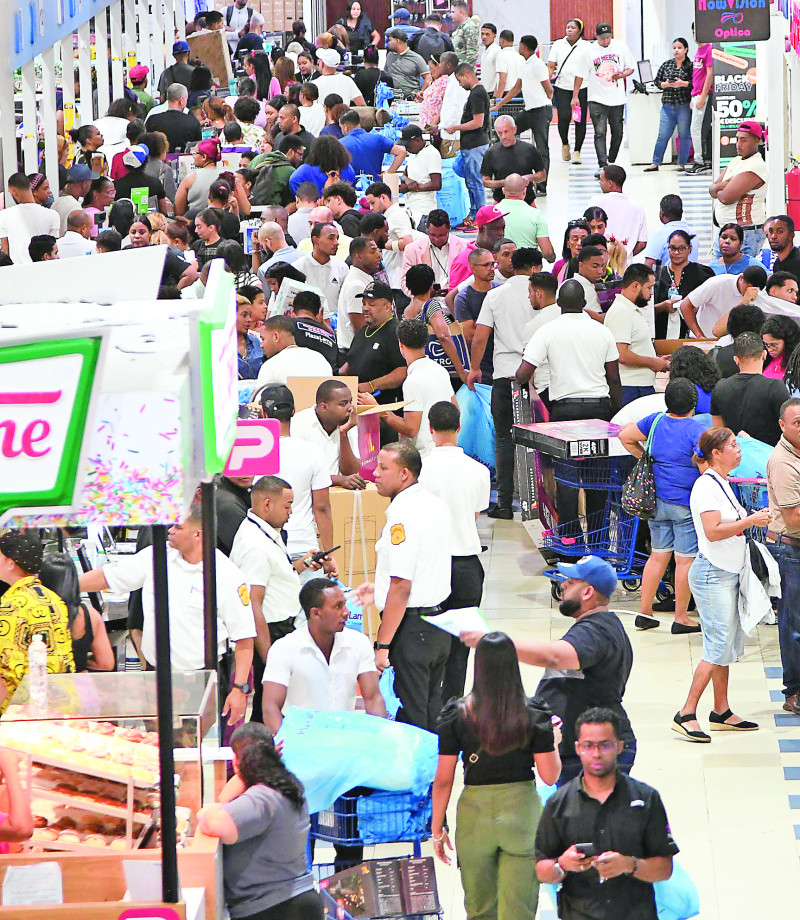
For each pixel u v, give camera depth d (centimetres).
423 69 7762
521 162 5222
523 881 1800
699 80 6444
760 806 2334
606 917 1688
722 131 5362
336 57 6538
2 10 4888
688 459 2936
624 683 1977
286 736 1884
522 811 1798
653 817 1667
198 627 2181
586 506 3269
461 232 5709
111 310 1500
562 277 4053
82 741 1546
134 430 1206
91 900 1432
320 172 4653
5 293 1636
